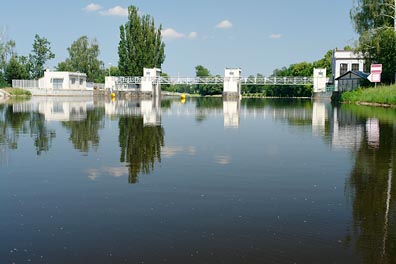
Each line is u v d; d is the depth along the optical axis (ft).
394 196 26.37
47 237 19.27
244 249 17.85
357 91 175.83
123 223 21.13
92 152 43.88
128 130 66.95
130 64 300.81
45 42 384.68
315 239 18.95
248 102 225.15
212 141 53.83
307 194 26.94
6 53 348.18
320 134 62.13
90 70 419.74
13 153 42.96
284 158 40.60
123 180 30.78
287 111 127.34
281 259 16.92
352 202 25.07
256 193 27.20
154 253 17.47
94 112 113.80
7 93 276.41
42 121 81.71
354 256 17.19
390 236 19.33
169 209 23.53
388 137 57.21
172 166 36.35
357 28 161.07
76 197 26.07
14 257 17.12
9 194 26.81
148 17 303.68
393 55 156.56
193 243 18.53
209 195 26.58
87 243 18.56
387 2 156.66
